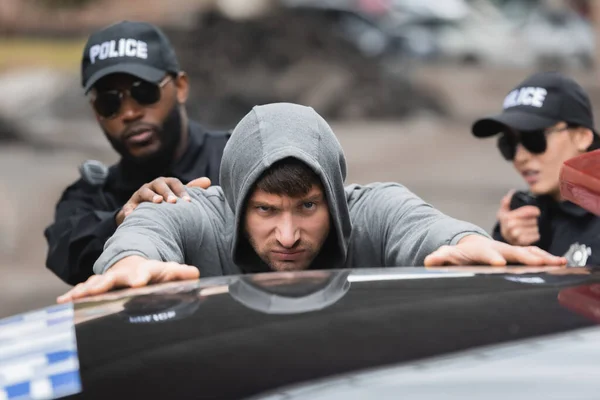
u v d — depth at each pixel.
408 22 54.56
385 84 47.00
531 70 55.00
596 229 8.94
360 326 3.85
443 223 6.16
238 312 4.16
